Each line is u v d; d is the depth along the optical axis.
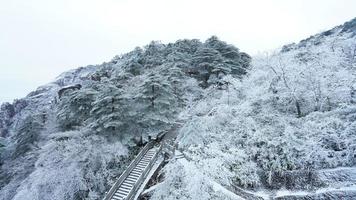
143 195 15.70
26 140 26.02
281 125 17.23
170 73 28.67
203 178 12.97
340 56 21.41
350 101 18.47
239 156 15.66
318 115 17.06
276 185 14.41
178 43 46.41
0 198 21.72
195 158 14.87
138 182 16.09
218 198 12.70
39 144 24.66
